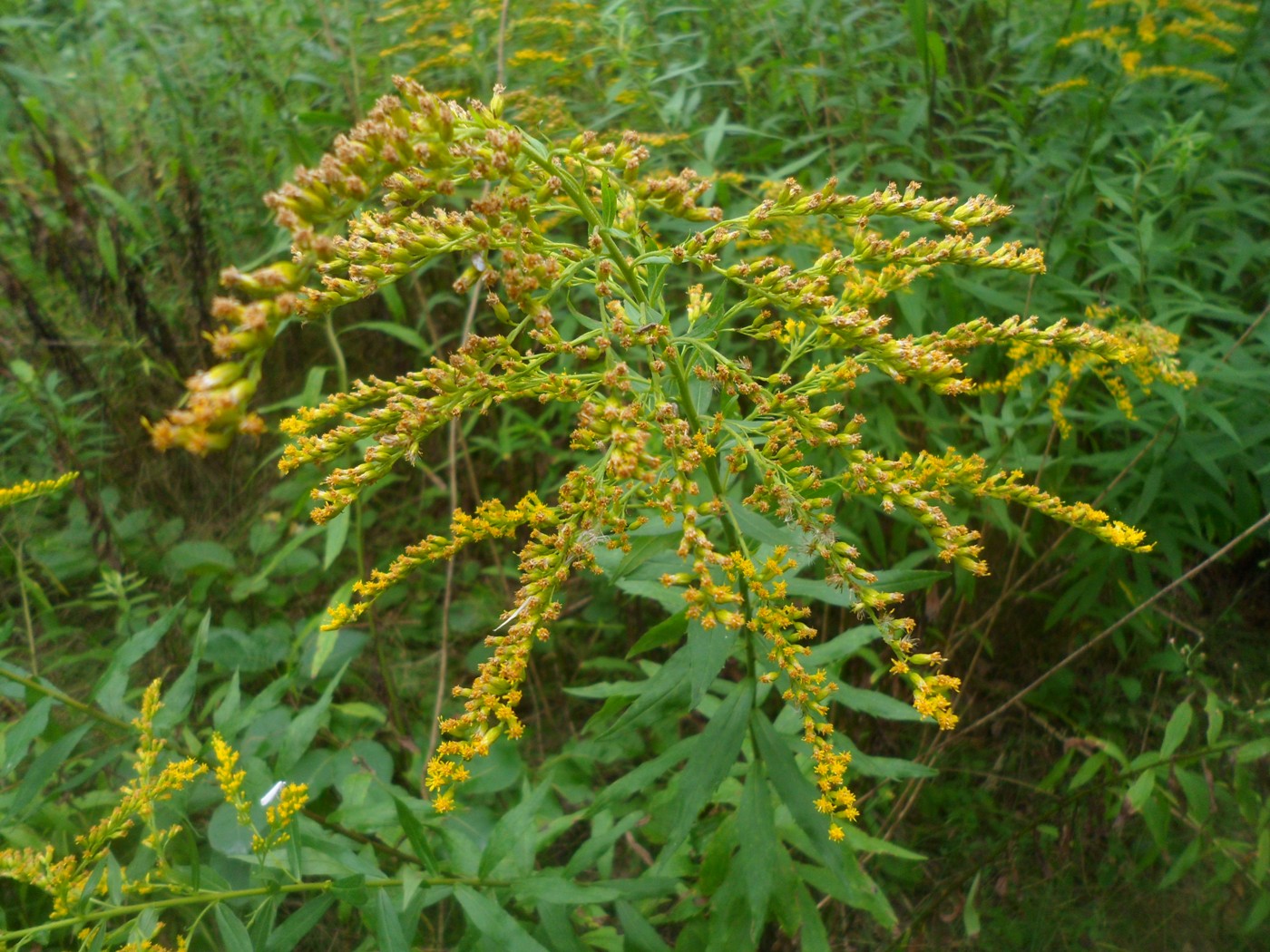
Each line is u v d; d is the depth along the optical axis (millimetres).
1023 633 3678
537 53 3445
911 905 3205
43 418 3699
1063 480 3389
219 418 1013
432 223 1379
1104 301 3293
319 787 2992
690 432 1698
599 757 3201
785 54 3826
